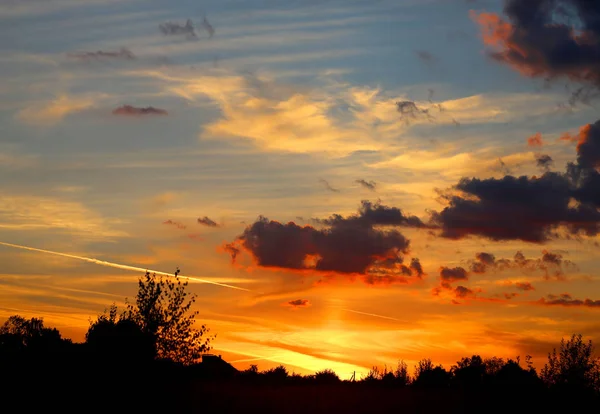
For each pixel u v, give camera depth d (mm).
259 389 57938
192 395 44031
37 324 72875
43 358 38312
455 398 61281
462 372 83875
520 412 55688
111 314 38844
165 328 38844
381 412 54531
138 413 37531
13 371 38188
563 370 55781
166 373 38469
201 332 39750
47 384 37844
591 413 53281
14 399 37500
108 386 37188
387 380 85250
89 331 38469
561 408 54312
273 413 50719
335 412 53969
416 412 54875
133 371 37281
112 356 37281
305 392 60344
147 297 39094
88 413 37188
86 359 37625
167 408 39969
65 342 39562
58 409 37312
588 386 54500
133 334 37625
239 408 49656
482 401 59156
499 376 64125
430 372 85562
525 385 58469
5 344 41875
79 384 37469
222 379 66938
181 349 38969
